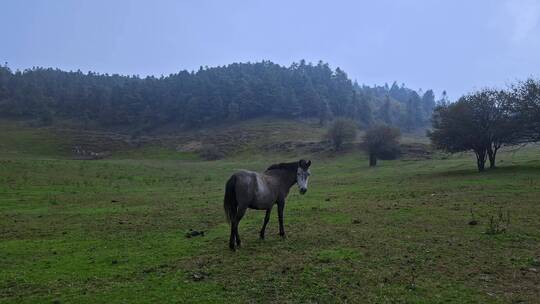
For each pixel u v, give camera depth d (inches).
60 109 6338.6
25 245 502.3
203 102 5674.2
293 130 4471.0
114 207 823.7
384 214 663.8
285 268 379.6
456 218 606.5
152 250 468.1
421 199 831.1
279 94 5664.4
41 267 407.8
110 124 5831.7
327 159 2871.6
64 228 609.0
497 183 1021.8
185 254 445.4
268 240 496.4
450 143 1496.1
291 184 502.3
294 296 318.3
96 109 6279.5
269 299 313.9
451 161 2081.7
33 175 1352.1
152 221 656.4
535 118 1387.8
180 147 3951.8
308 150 3265.3
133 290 336.2
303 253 432.1
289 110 5565.9
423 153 2623.0
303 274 363.3
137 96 6284.5
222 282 350.3
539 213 618.8
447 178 1258.6
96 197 989.8
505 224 550.9
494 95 1450.5
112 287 344.5
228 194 447.5
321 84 6756.9
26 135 4311.0
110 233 570.6
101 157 3663.9
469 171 1451.8
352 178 1512.1
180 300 315.0
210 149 3737.7
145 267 398.6
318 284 340.5
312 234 526.6
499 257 407.8
